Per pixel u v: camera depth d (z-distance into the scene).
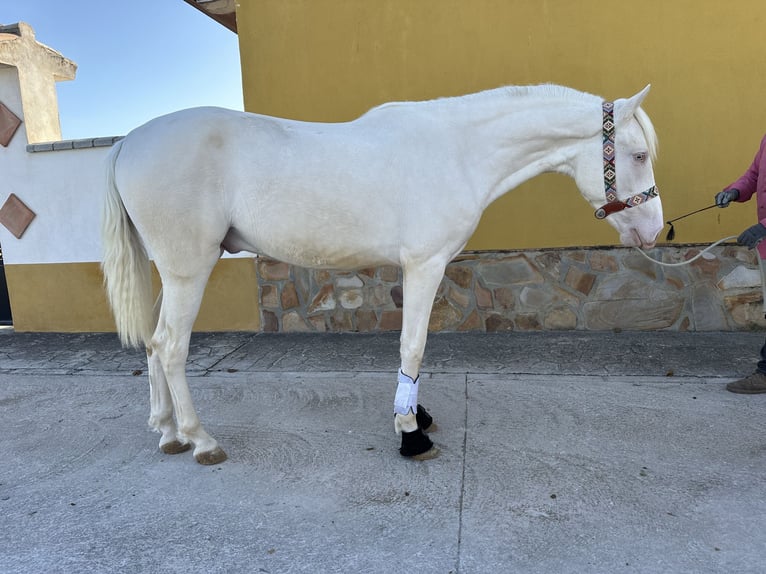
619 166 2.40
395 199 2.32
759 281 4.22
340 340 4.57
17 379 3.92
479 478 2.33
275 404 3.26
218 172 2.30
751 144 4.24
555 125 2.43
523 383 3.42
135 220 2.34
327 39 4.64
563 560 1.80
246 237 2.46
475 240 4.62
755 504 2.07
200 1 4.79
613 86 4.36
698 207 4.34
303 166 2.29
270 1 4.64
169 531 2.03
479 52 4.47
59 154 4.96
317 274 4.79
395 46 4.56
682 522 1.98
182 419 2.50
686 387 3.25
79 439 2.87
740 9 4.10
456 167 2.37
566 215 4.47
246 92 4.82
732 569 1.73
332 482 2.34
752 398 3.05
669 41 4.22
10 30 4.95
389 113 2.46
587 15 4.29
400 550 1.88
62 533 2.03
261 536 1.98
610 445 2.58
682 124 4.29
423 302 2.42
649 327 4.42
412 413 2.48
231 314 4.99
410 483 2.31
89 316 5.20
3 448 2.79
